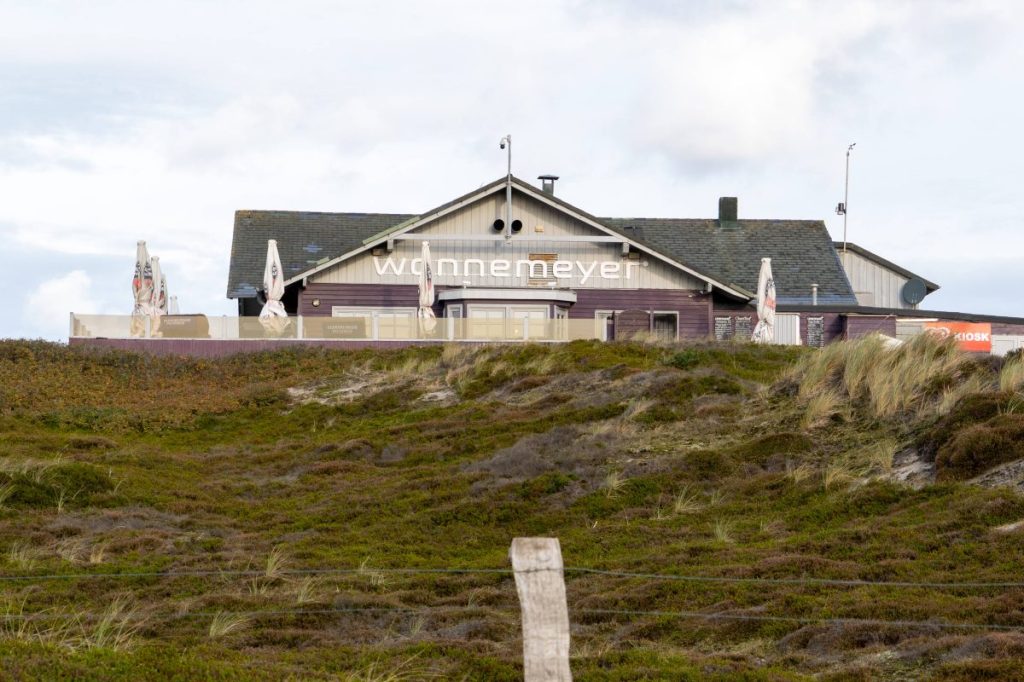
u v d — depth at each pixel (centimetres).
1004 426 2180
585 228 5847
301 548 2219
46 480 2581
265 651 1549
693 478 2495
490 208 5825
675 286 5878
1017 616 1441
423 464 2975
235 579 1977
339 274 5712
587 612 1705
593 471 2611
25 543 2191
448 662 1474
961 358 2672
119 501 2569
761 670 1370
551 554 1015
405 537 2298
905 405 2542
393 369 4200
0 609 1708
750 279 6631
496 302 5512
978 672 1252
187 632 1636
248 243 6531
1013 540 1772
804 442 2552
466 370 4009
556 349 4206
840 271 6769
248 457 3203
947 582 1662
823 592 1680
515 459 2747
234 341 4669
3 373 4041
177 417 3694
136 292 4688
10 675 1148
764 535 2095
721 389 3112
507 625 1659
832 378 2856
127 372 4275
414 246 5778
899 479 2247
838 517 2123
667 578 1803
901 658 1373
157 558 2117
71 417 3603
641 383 3338
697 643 1557
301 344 4681
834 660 1420
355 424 3609
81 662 1236
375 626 1708
